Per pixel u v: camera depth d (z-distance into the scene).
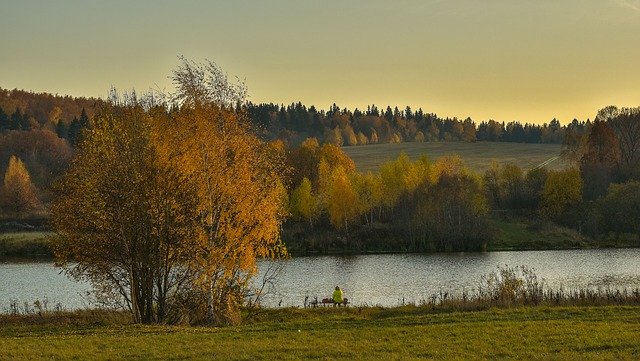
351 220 105.88
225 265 34.41
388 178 114.88
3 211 111.19
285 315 36.41
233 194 34.44
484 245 95.56
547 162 191.75
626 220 101.50
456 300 38.50
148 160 33.69
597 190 120.00
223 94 35.81
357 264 78.56
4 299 51.97
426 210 98.75
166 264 33.91
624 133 146.62
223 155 34.78
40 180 130.25
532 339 24.00
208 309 34.06
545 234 103.94
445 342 23.94
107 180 32.78
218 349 23.05
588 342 23.25
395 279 64.69
